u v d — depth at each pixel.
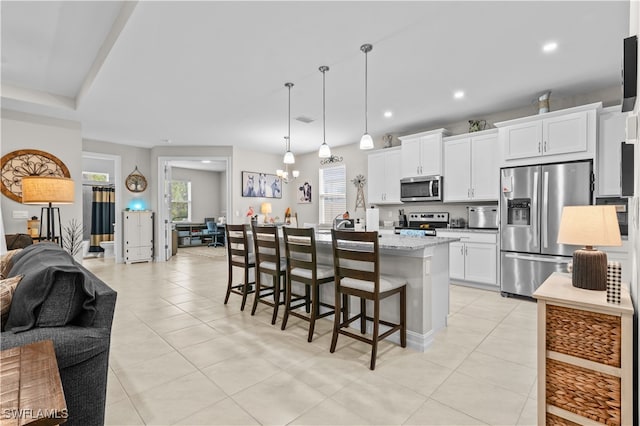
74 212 4.85
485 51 2.81
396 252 2.55
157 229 6.81
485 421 1.60
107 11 2.49
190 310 3.37
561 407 1.39
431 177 4.76
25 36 2.82
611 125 3.34
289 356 2.31
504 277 3.92
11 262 2.25
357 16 2.31
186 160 6.80
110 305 1.40
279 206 7.65
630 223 1.74
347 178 6.52
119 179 6.52
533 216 3.72
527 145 3.80
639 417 1.19
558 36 2.57
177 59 2.94
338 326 2.38
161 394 1.83
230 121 4.90
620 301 1.28
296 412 1.67
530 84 3.53
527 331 2.78
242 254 3.46
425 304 2.46
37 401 0.80
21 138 4.40
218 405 1.73
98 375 1.31
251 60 2.97
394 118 4.78
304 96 3.89
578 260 1.51
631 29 1.48
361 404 1.74
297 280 2.74
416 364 2.19
